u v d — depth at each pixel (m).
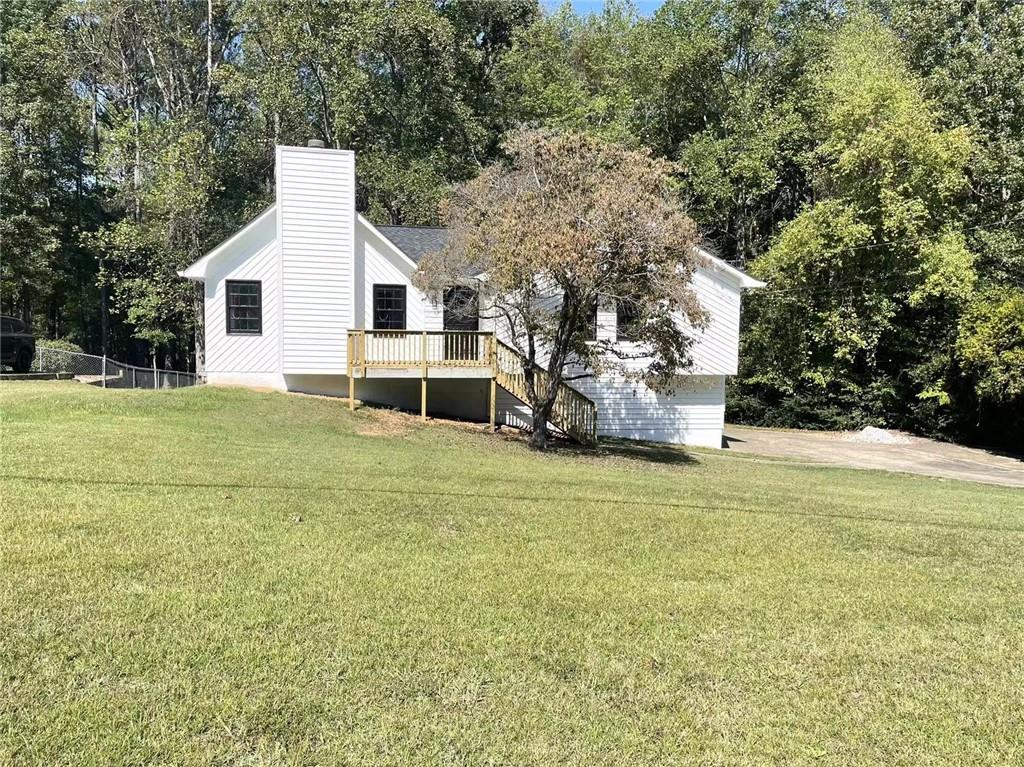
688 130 31.28
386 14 27.64
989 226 24.33
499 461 11.26
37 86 27.56
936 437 24.25
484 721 3.20
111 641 3.63
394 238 18.83
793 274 25.14
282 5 27.17
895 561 6.15
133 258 28.64
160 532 5.35
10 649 3.47
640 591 4.94
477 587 4.79
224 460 8.35
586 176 13.19
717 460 15.73
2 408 11.14
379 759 2.87
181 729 2.96
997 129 24.92
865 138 23.00
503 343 16.61
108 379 21.53
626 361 18.91
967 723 3.44
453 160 30.52
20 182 26.83
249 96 29.80
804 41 28.11
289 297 16.70
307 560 5.03
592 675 3.70
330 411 15.09
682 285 13.12
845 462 17.77
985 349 20.38
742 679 3.77
